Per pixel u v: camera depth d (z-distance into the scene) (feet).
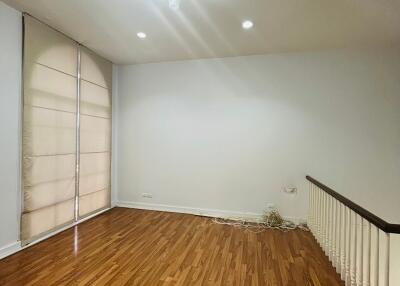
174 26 9.42
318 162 11.51
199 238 9.97
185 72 13.21
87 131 11.85
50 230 9.82
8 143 8.20
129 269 7.48
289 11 8.15
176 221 11.98
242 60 12.42
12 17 8.25
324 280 7.11
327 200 8.68
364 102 11.03
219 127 12.75
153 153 13.75
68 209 10.73
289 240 9.91
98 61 12.53
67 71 10.51
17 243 8.50
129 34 10.19
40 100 9.23
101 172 12.96
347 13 8.18
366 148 11.02
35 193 9.09
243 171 12.46
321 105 11.48
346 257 6.98
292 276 7.29
